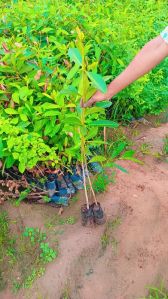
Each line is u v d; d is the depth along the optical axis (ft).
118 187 3.93
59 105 3.51
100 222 3.55
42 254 3.44
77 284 3.33
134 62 2.74
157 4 6.15
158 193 3.93
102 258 3.45
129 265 3.44
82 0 5.55
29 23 4.52
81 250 3.44
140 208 3.78
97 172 3.98
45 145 3.43
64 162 3.76
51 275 3.34
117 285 3.34
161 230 3.68
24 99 3.60
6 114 3.70
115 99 4.75
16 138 3.38
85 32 4.57
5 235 3.53
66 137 3.59
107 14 5.28
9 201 3.76
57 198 3.75
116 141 4.44
